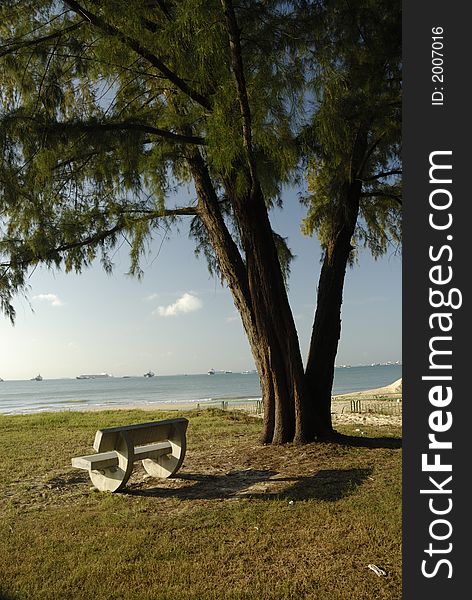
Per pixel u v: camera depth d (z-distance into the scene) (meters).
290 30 6.25
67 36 6.46
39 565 4.00
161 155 7.02
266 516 4.90
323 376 8.51
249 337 8.62
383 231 10.75
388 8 7.19
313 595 3.39
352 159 7.96
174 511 5.27
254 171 6.56
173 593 3.47
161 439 6.59
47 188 6.56
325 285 8.77
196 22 5.34
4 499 5.99
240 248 9.16
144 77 6.89
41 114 6.12
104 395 70.75
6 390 117.19
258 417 14.93
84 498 5.96
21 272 7.95
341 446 7.68
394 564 3.79
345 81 6.73
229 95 5.77
